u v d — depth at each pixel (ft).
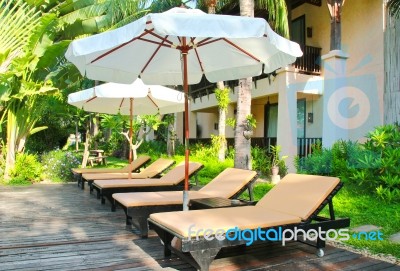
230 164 37.52
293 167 36.40
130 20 44.83
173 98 25.14
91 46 12.24
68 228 16.88
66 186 32.30
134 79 18.74
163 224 11.99
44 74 39.91
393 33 33.19
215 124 65.26
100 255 13.05
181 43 16.02
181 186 23.07
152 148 64.08
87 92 24.86
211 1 40.73
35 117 37.22
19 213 20.16
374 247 14.24
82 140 81.56
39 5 39.01
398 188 22.84
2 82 31.68
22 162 34.58
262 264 12.51
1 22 34.86
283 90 38.09
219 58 18.13
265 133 51.37
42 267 11.70
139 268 11.83
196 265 11.10
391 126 25.59
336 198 23.56
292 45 12.85
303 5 44.60
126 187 21.56
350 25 37.52
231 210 13.85
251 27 11.35
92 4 42.60
